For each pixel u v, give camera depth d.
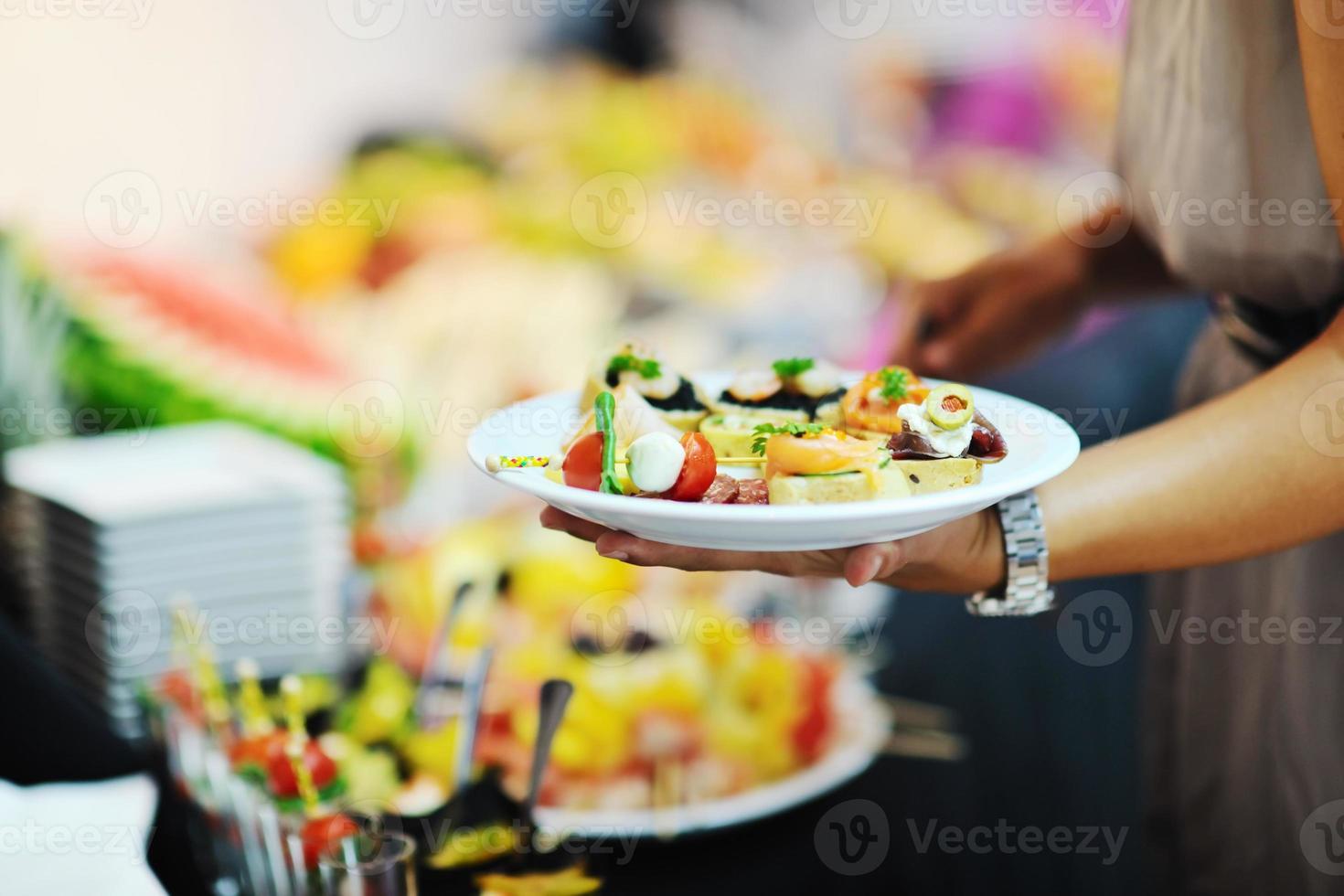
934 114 2.57
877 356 2.41
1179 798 1.55
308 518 1.58
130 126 2.14
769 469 0.90
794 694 1.31
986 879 1.42
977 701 1.75
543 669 1.39
